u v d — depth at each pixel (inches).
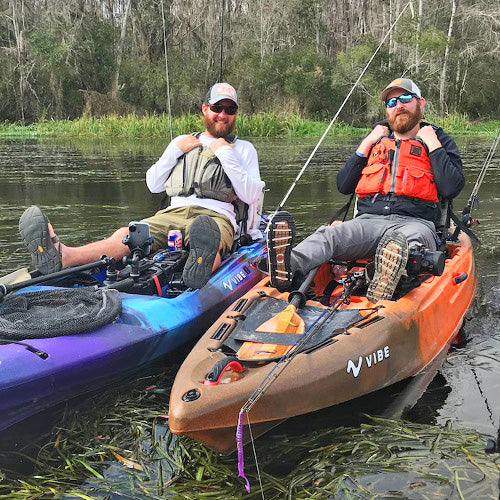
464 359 129.3
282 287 124.6
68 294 123.9
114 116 987.3
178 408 89.1
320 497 85.1
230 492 86.7
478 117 1330.0
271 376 96.9
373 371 109.5
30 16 1248.8
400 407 109.4
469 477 88.1
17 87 1189.1
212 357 102.3
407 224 145.3
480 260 206.1
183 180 165.3
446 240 164.1
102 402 113.5
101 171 431.8
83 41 1211.2
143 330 122.7
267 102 1250.6
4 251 218.2
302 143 696.4
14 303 118.0
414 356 119.5
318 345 106.0
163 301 133.5
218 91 166.1
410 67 1181.7
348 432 101.1
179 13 1304.1
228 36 1316.4
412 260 126.6
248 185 163.9
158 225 161.3
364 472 90.2
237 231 175.0
